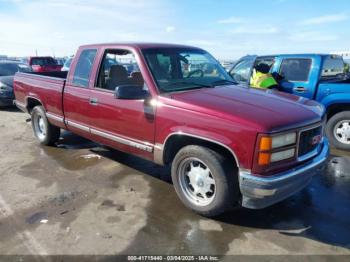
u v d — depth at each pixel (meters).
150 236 3.10
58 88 5.12
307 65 5.95
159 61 3.94
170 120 3.42
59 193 4.03
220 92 3.70
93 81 4.45
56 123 5.46
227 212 3.55
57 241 3.03
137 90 3.60
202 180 3.38
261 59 6.68
